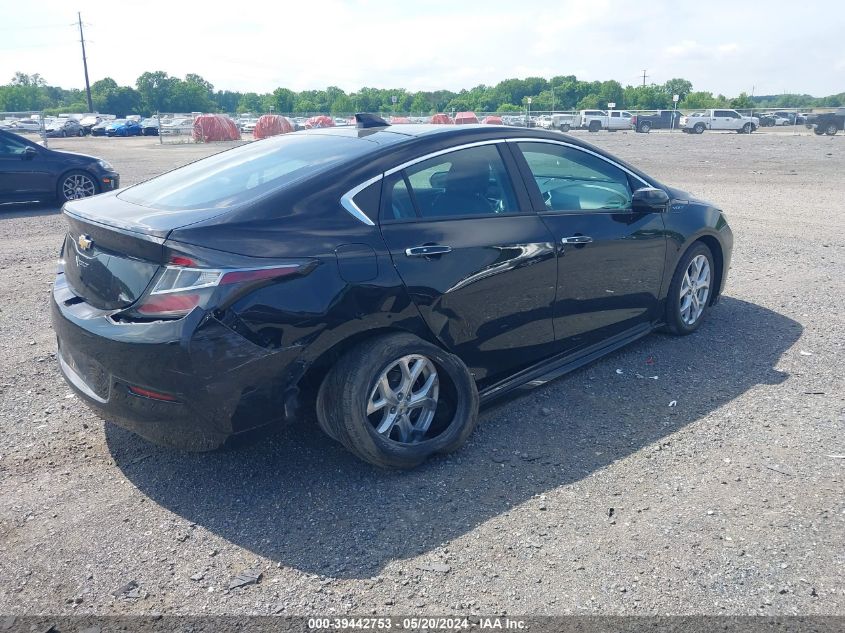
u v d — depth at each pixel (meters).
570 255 4.26
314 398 3.53
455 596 2.72
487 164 4.06
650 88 131.25
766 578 2.76
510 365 4.15
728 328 5.58
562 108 132.00
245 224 3.18
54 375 4.87
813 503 3.24
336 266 3.27
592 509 3.24
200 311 2.97
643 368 4.82
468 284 3.73
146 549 3.04
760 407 4.21
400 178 3.67
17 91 167.88
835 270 7.32
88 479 3.60
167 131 54.50
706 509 3.22
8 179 12.23
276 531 3.15
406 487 3.46
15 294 6.84
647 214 4.84
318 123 46.97
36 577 2.88
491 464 3.66
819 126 39.09
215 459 3.76
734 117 47.53
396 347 3.41
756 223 10.09
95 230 3.32
